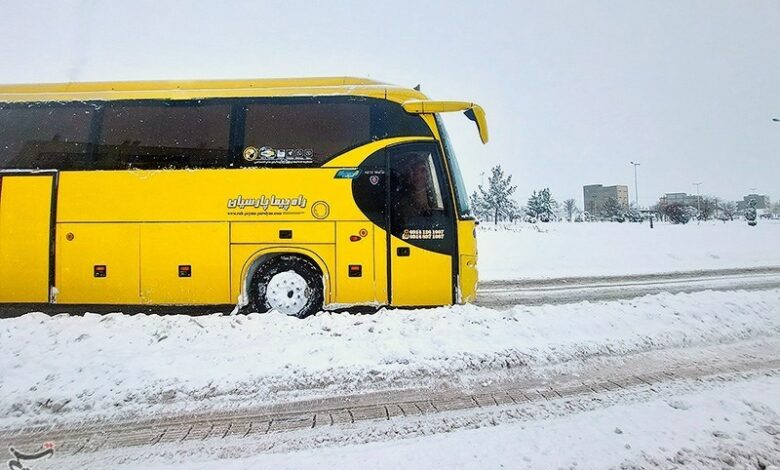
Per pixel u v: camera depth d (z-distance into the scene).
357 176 6.84
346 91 7.02
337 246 6.77
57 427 3.59
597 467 2.91
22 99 6.99
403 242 6.80
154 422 3.67
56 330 5.16
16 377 4.14
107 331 5.19
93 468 3.06
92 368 4.30
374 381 4.39
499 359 4.81
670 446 3.15
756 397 4.01
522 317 5.88
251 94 6.98
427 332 5.32
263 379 4.31
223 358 4.61
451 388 4.30
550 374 4.63
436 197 6.91
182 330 5.28
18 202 6.82
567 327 5.67
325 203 6.79
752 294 7.43
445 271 6.83
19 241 6.80
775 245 20.27
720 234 26.94
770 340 5.79
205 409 3.87
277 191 6.80
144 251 6.77
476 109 6.95
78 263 6.78
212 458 3.15
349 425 3.61
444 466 2.95
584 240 22.83
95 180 6.84
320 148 6.88
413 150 6.95
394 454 3.11
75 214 6.80
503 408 3.89
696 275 12.69
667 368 4.82
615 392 4.21
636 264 15.22
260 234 6.76
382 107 7.01
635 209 64.50
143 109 6.96
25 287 6.80
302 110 6.96
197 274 6.76
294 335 5.26
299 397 4.10
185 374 4.31
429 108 6.94
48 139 6.93
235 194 6.80
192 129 6.92
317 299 6.91
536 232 30.75
